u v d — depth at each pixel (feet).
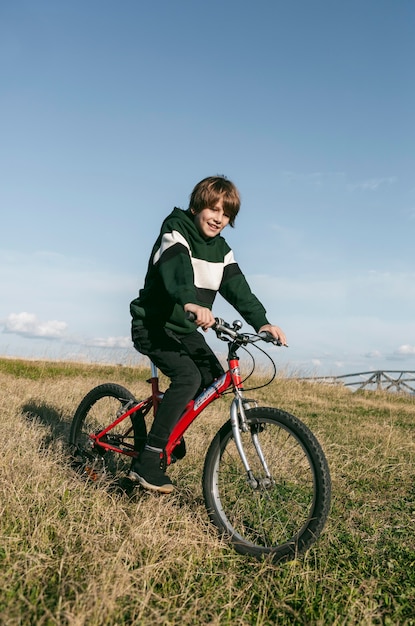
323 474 10.44
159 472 12.17
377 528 13.51
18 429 18.02
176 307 12.22
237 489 12.64
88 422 16.24
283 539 11.58
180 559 10.29
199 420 23.99
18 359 50.08
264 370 52.39
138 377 44.24
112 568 9.57
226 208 12.19
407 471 19.22
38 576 9.37
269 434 12.79
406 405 46.73
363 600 9.82
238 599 9.50
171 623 8.49
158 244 12.47
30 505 11.78
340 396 47.83
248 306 12.64
